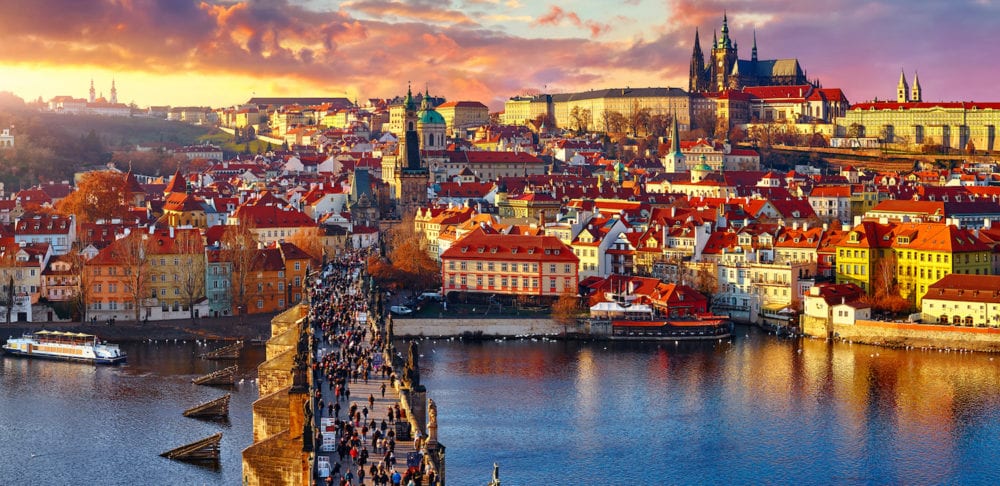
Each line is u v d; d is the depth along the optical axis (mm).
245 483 180375
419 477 158500
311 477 161375
